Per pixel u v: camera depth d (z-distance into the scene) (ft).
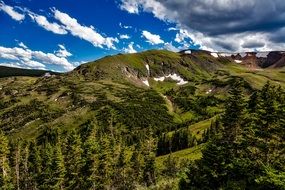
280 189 105.40
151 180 357.61
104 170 307.78
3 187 299.17
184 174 149.18
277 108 118.62
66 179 292.81
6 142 310.45
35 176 328.29
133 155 385.70
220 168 132.77
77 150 302.86
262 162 119.55
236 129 132.67
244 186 119.14
